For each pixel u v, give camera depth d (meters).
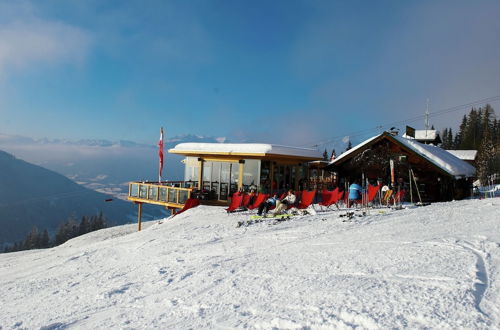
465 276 5.00
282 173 23.03
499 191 32.88
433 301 4.20
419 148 22.02
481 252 6.25
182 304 5.38
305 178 25.19
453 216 10.92
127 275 8.07
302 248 8.41
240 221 13.39
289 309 4.51
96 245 14.75
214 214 16.81
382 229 9.72
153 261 9.23
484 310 3.88
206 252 9.44
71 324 5.12
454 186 22.81
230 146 21.56
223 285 6.08
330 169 24.17
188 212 18.20
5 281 10.05
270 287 5.61
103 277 8.21
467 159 43.03
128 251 11.27
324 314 4.16
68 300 6.62
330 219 12.58
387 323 3.73
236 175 21.59
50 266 11.30
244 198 16.25
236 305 4.98
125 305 5.76
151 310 5.31
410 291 4.62
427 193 21.45
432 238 7.79
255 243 9.85
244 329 4.09
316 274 6.03
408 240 7.86
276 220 13.52
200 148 22.19
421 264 5.86
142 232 15.64
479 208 12.15
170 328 4.43
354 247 7.78
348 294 4.77
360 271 5.89
